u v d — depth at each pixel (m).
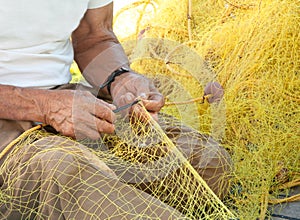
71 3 1.60
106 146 1.62
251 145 2.10
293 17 2.32
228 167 1.74
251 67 2.30
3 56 1.54
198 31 2.69
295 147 2.09
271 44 2.32
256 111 2.18
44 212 1.36
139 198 1.33
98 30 1.86
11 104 1.47
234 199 1.82
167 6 2.84
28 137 1.46
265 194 1.85
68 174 1.33
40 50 1.59
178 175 1.60
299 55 2.32
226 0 2.56
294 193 1.96
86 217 1.30
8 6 1.50
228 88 2.25
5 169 1.42
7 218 1.44
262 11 2.37
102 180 1.34
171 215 1.31
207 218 1.44
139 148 1.57
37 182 1.38
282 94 2.22
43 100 1.47
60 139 1.43
